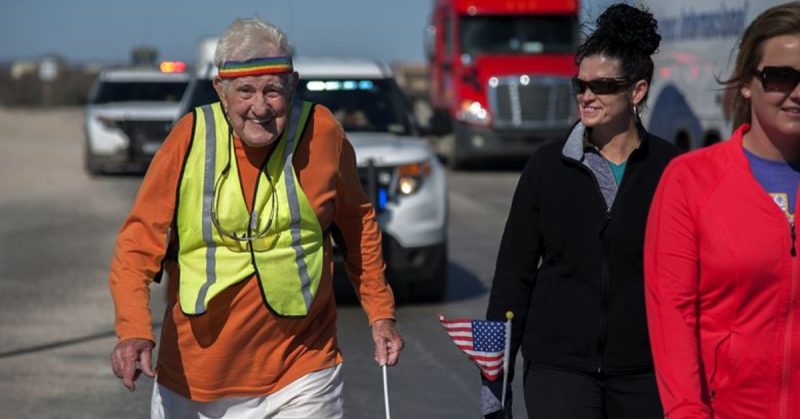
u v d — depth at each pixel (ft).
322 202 26.27
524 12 161.07
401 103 71.87
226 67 25.13
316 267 26.27
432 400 47.42
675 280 22.39
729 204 22.03
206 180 25.71
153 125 146.30
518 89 158.71
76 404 47.16
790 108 21.74
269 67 25.05
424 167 65.05
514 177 154.61
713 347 22.40
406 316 63.93
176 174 25.75
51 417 45.27
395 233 63.87
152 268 26.09
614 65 26.76
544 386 27.25
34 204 121.49
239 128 25.45
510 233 27.96
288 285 25.93
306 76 71.92
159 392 26.91
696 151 22.76
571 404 26.84
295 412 26.48
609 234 26.61
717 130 86.53
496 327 27.68
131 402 47.57
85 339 59.31
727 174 22.15
